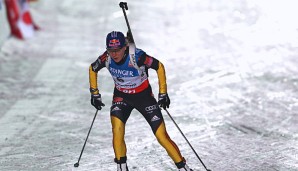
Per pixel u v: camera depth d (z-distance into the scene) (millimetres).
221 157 20344
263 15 49969
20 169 19750
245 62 36000
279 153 20547
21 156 21172
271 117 25188
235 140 22281
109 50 15523
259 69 34125
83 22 52312
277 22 47031
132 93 16844
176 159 16344
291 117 25000
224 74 33562
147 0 60875
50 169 19688
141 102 16875
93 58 39812
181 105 27812
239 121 24859
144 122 25188
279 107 26625
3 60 39031
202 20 50156
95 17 54094
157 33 46406
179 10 55125
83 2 61344
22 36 44812
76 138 23297
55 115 26938
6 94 30875
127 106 17062
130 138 22922
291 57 36375
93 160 20516
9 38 44250
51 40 45688
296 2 53625
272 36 42625
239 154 20625
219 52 39188
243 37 43031
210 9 54281
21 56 40531
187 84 31922
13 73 35688
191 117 25734
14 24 44781
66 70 36531
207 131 23562
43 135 23859
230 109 26797
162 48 41438
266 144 21641
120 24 50500
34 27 48469
